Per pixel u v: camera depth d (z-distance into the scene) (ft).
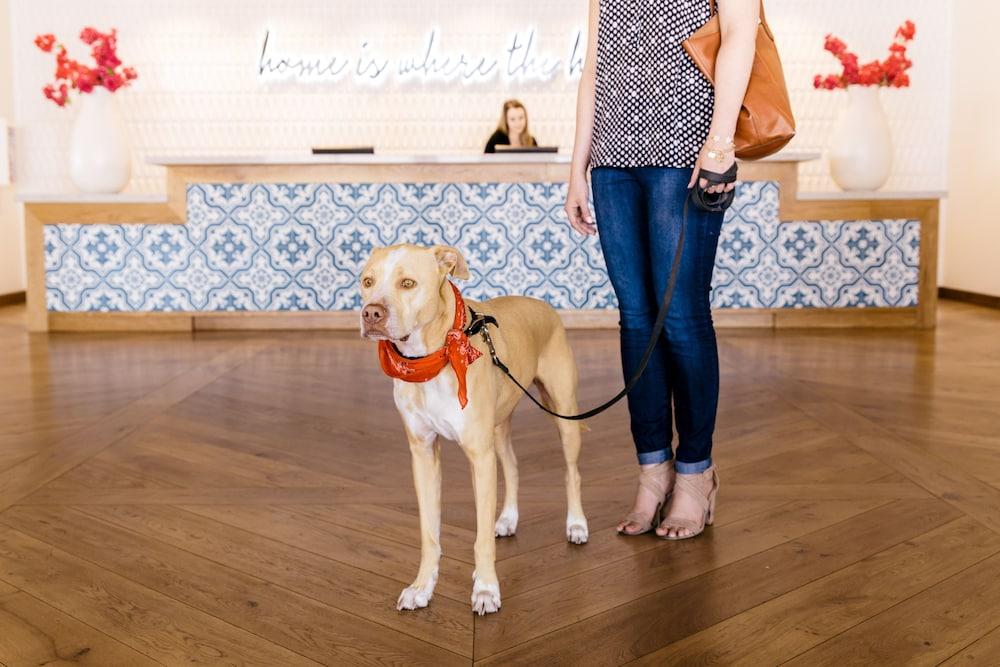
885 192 18.81
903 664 4.99
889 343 17.10
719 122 6.16
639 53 6.53
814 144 26.76
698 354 6.82
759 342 17.26
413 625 5.59
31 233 19.06
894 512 7.52
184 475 8.87
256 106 26.66
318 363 15.24
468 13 26.35
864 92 19.40
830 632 5.38
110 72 19.21
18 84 26.45
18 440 10.17
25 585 6.19
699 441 7.04
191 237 19.06
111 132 19.26
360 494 8.27
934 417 11.00
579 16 26.25
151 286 19.19
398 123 26.63
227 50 26.48
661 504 7.32
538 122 26.50
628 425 10.84
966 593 5.89
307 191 18.94
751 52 6.10
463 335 5.48
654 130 6.52
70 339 18.03
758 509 7.69
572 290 19.13
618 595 5.98
